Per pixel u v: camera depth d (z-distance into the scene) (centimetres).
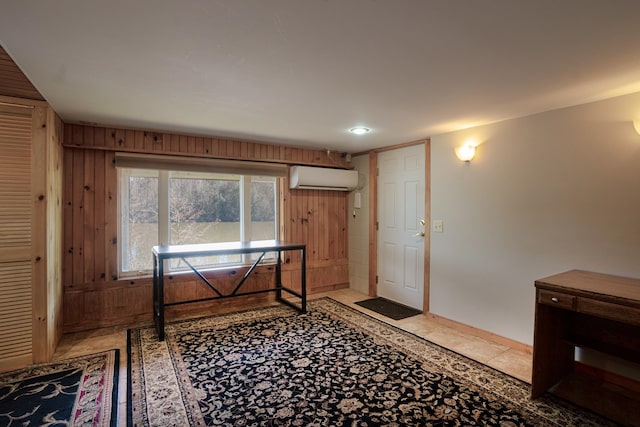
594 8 130
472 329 321
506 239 295
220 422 188
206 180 403
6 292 244
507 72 194
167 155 360
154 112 278
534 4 127
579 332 245
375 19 139
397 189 421
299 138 382
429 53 171
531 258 278
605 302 186
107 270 337
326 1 125
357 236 483
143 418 191
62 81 210
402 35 153
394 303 421
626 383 226
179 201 388
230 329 329
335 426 185
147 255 368
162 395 214
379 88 221
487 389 224
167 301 371
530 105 253
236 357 268
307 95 235
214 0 125
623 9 130
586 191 245
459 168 335
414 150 397
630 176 224
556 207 262
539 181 272
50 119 259
